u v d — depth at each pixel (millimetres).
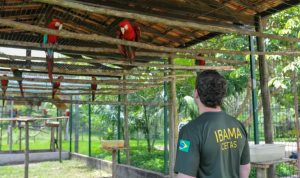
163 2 4070
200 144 1533
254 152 3396
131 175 7301
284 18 7613
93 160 9266
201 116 1635
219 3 4266
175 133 6312
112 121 9617
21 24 2369
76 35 2686
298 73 6652
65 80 5008
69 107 11469
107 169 8344
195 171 1509
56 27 3934
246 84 8734
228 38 8930
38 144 14156
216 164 1549
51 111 16719
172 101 6320
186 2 4176
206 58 4312
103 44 5785
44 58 4191
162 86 8648
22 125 11273
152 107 7535
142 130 7688
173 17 4477
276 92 7242
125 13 2457
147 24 5352
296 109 4285
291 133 5117
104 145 6301
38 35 5238
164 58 6836
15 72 5664
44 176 7820
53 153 11125
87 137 10344
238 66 8578
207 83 1615
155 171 6750
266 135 4594
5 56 3910
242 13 4688
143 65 4531
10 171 8562
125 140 7758
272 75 7656
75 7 2270
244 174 1756
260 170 3404
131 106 8484
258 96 8844
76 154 10695
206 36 5680
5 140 13375
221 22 4871
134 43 3066
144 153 7500
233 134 1649
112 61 4359
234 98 7355
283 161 3520
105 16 4824
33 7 4512
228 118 1684
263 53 3775
